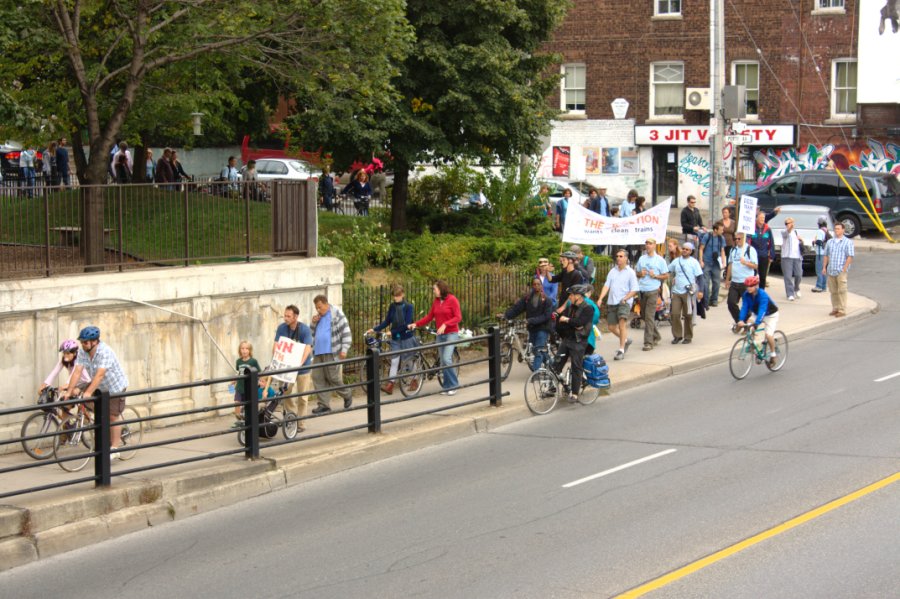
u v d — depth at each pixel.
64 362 15.20
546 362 18.94
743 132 29.59
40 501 12.81
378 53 21.41
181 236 18.33
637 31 47.09
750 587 9.74
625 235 25.42
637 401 19.12
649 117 47.38
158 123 26.02
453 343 17.72
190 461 13.98
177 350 17.72
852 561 10.34
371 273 24.61
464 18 26.94
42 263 16.66
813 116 45.19
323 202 32.94
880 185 38.69
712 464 14.41
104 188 17.42
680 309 23.62
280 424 15.43
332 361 16.53
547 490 13.55
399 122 27.05
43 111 23.67
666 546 11.04
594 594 9.73
